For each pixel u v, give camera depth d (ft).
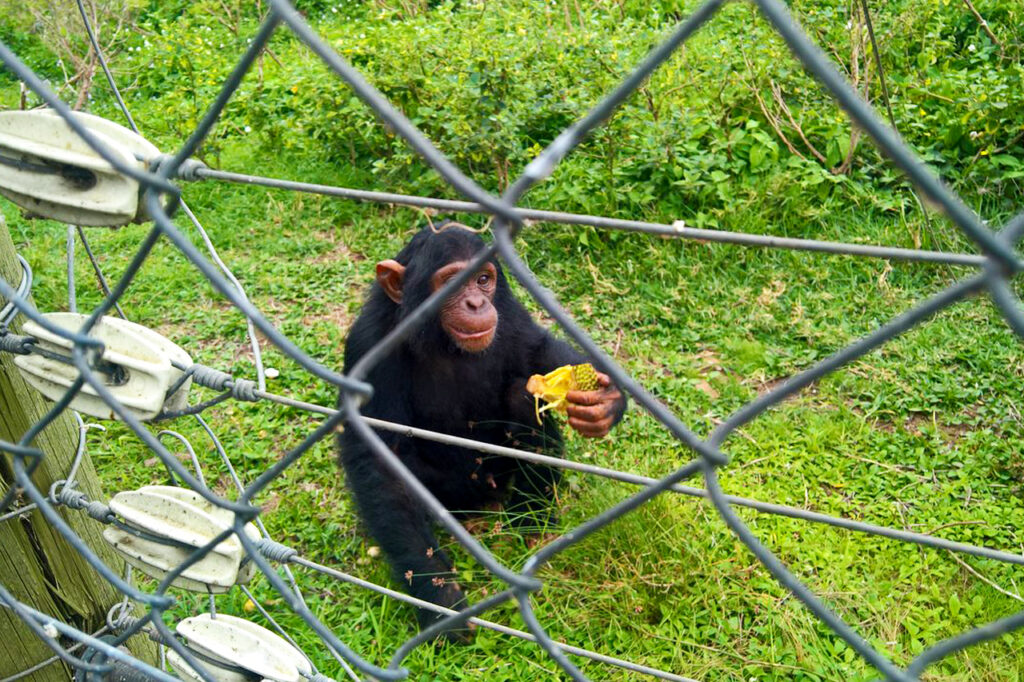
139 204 6.48
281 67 30.99
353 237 22.93
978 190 21.38
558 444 14.75
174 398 7.36
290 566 13.60
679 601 12.28
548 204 21.99
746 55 24.62
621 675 11.50
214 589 7.54
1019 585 12.63
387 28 28.99
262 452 16.14
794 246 4.83
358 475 13.26
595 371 12.66
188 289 21.54
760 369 17.87
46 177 6.58
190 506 7.60
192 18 38.37
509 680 11.57
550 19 28.17
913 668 3.31
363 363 4.41
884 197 22.00
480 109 22.66
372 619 12.29
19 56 37.04
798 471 14.96
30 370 7.36
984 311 18.85
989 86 22.77
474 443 7.59
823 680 11.32
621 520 13.10
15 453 6.40
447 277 13.02
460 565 13.44
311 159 26.53
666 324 19.51
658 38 26.55
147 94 33.27
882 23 25.94
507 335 14.52
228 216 24.14
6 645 8.26
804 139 22.81
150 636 8.57
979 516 13.89
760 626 12.10
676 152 22.70
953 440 15.98
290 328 19.79
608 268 20.90
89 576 8.81
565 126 23.94
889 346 18.22
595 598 12.44
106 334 7.04
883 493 14.61
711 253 20.83
